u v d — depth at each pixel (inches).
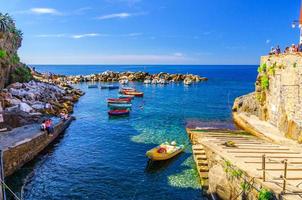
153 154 1213.1
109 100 2962.6
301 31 1400.1
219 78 7455.7
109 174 1159.0
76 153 1411.2
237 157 852.0
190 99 3376.0
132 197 976.3
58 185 1066.7
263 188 650.8
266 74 1594.5
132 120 2164.1
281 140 1186.0
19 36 3139.8
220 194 826.8
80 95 3614.7
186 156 1316.4
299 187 637.9
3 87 2353.6
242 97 2130.9
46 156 1365.7
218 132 1563.7
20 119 1603.1
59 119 1919.3
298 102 1168.2
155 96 3661.4
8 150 1111.0
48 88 2933.1
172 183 1066.1
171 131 1800.0
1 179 811.4
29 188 1040.8
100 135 1739.7
